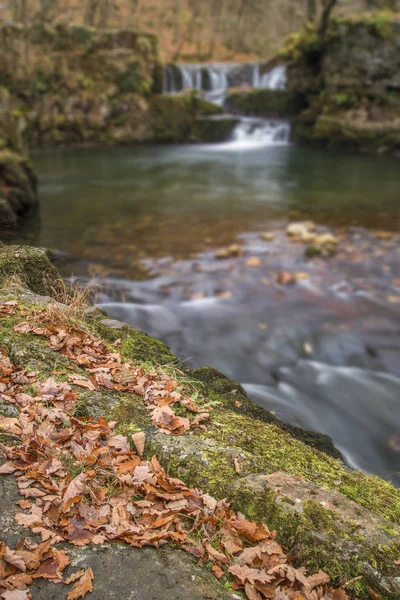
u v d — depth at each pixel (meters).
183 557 2.06
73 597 1.81
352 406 5.52
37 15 26.19
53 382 2.98
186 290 7.95
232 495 2.37
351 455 4.75
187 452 2.61
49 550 1.98
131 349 3.70
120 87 25.03
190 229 10.94
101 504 2.27
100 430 2.71
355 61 21.83
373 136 21.67
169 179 16.69
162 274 8.44
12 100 24.98
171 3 35.59
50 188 14.87
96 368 3.28
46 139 24.69
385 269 9.05
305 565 2.10
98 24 31.44
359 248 10.00
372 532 2.19
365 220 11.83
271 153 22.14
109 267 8.45
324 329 7.08
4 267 4.25
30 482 2.29
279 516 2.24
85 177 16.88
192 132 25.53
